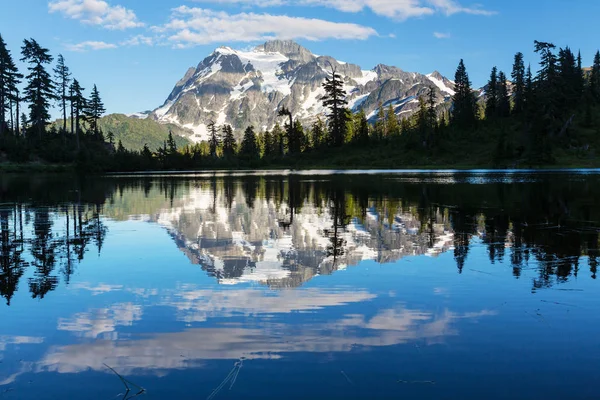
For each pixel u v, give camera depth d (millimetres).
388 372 4953
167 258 10711
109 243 12664
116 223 16562
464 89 139125
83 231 14789
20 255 11117
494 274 9016
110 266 9922
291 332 6090
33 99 95250
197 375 4934
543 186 33531
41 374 5000
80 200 25875
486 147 107125
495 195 26547
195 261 10398
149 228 15289
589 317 6586
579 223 15648
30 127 99000
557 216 17469
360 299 7504
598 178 45000
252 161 107938
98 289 8172
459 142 112938
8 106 98125
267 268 9648
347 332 6086
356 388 4609
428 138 112188
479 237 13117
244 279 8805
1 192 31812
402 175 58750
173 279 8844
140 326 6371
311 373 4949
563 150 98312
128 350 5586
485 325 6309
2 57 90438
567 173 59719
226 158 114000
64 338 5980
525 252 11039
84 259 10672
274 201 24594
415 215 18109
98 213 19578
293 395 4477
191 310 7008
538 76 113375
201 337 5953
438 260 10266
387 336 5934
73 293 7941
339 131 115000
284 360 5258
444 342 5746
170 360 5293
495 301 7352
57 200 25781
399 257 10602
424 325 6324
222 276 9039
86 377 4930
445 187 33969
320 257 10703
